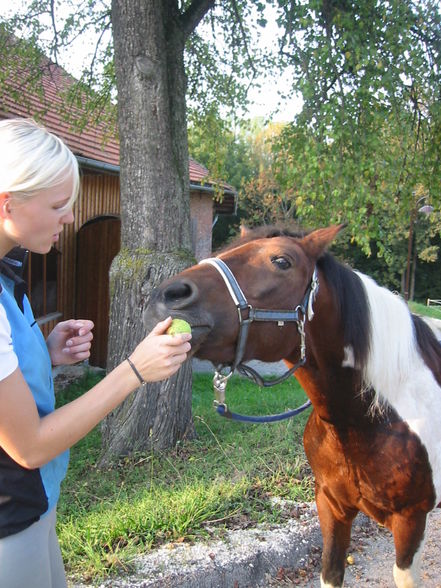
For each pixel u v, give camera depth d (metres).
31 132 1.26
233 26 6.23
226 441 4.66
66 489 3.85
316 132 4.12
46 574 1.44
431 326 2.69
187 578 2.64
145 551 2.84
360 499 2.24
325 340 2.00
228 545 2.94
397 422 2.10
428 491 2.15
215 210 13.02
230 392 7.00
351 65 4.18
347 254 29.33
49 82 9.85
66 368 7.61
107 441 4.45
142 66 4.17
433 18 4.75
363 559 3.27
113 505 3.37
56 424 1.26
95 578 2.58
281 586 2.87
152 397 4.42
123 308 4.34
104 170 7.77
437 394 2.21
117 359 4.38
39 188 1.23
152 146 4.27
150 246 4.34
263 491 3.57
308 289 1.88
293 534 3.11
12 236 1.30
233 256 1.83
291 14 4.49
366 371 2.03
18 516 1.34
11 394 1.19
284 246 1.85
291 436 4.69
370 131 4.27
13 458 1.27
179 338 1.33
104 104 6.99
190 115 7.34
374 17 4.52
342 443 2.17
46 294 7.52
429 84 4.81
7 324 1.24
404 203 4.86
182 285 1.66
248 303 1.74
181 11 5.16
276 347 1.83
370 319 2.05
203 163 15.99
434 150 5.17
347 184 4.07
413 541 2.20
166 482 3.80
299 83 4.23
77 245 8.24
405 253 30.09
